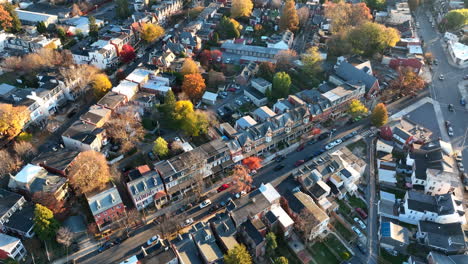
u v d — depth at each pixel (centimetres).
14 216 11806
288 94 18562
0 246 10894
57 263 11275
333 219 12850
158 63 19225
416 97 19012
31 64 18650
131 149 14950
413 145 15162
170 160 13450
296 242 12131
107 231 12138
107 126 15350
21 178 12544
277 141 15388
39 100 15925
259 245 11275
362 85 17750
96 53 19575
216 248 10938
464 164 15175
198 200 13325
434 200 12812
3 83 18388
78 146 14512
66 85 17250
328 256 11769
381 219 12731
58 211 12088
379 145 15275
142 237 12081
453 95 19238
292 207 12375
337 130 16700
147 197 12712
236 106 17888
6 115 14462
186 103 15662
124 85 17450
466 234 12244
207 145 14175
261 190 12588
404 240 11794
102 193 12256
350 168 13850
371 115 16712
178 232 12238
